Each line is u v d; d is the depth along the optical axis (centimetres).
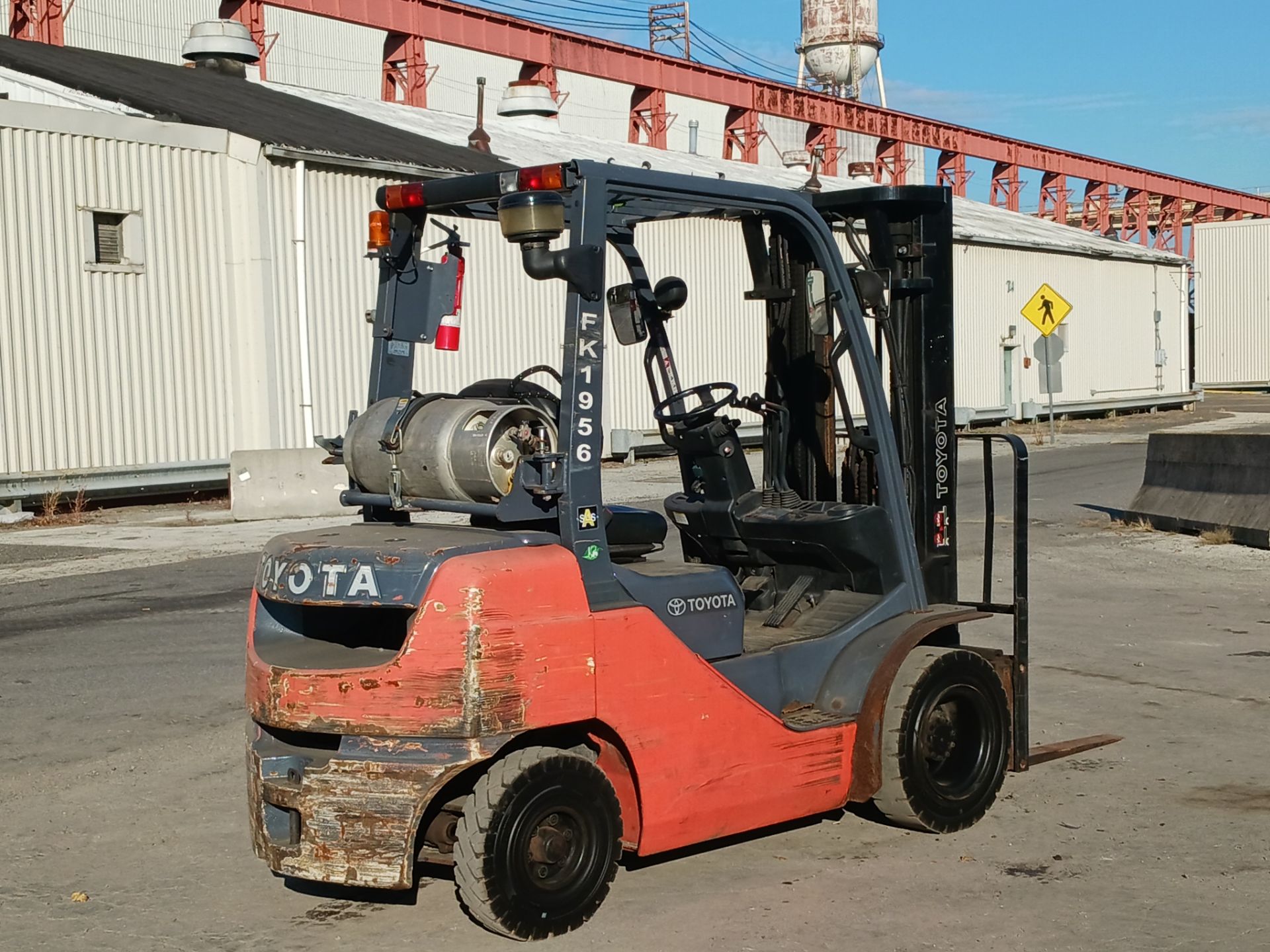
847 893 549
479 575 483
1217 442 1644
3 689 913
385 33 5422
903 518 633
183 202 2162
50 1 2888
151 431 2122
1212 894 545
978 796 628
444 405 530
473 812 489
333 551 505
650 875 573
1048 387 3209
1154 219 7862
